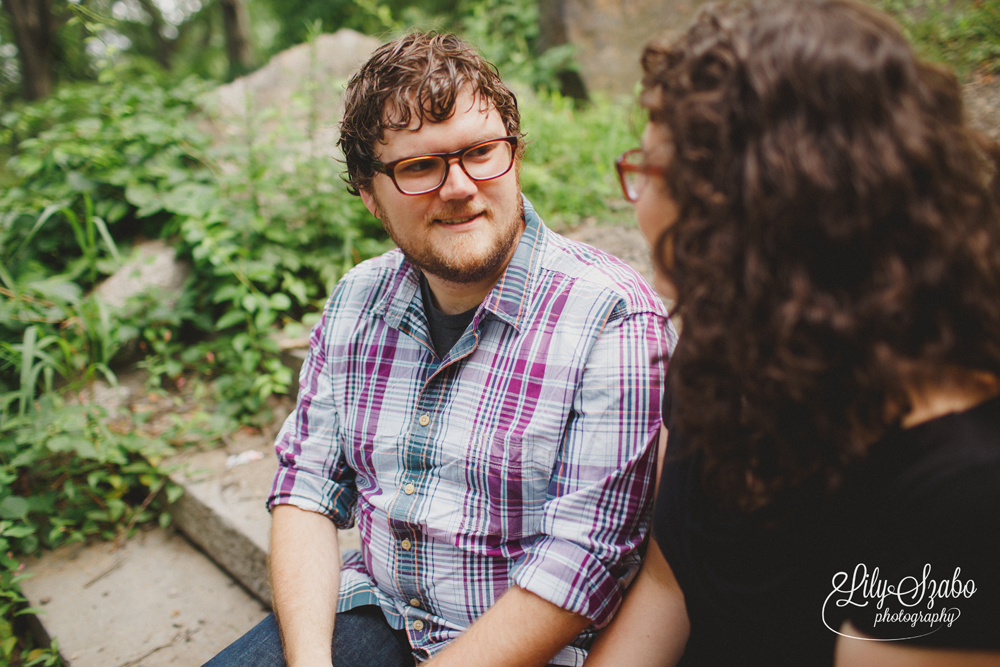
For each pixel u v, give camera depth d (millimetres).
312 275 2791
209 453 2307
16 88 10016
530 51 6168
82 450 2088
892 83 546
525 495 1065
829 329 572
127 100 3043
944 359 580
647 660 959
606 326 1042
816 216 556
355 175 1189
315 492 1286
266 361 2496
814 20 562
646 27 5395
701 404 687
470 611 1117
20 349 2127
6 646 1867
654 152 695
